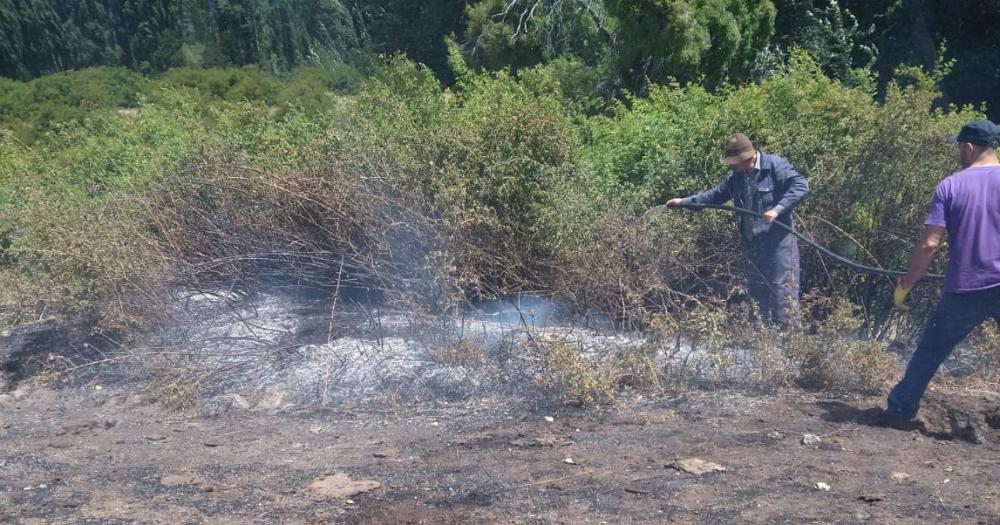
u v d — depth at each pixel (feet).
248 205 23.32
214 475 15.34
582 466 15.38
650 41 47.70
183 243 23.71
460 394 19.48
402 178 21.88
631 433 17.12
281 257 23.40
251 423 18.47
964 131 16.83
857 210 23.35
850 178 23.16
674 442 16.51
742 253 22.47
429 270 20.98
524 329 20.35
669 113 30.19
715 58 49.01
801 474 14.83
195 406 19.61
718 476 14.76
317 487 14.64
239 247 23.49
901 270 23.03
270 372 20.59
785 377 19.74
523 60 57.06
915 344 22.61
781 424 17.48
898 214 23.08
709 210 23.34
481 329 21.59
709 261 23.12
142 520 13.41
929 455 15.81
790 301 20.58
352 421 18.34
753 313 21.30
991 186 16.22
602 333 21.42
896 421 17.29
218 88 74.84
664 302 21.66
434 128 24.48
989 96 69.00
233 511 13.73
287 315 23.44
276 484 14.84
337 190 22.02
